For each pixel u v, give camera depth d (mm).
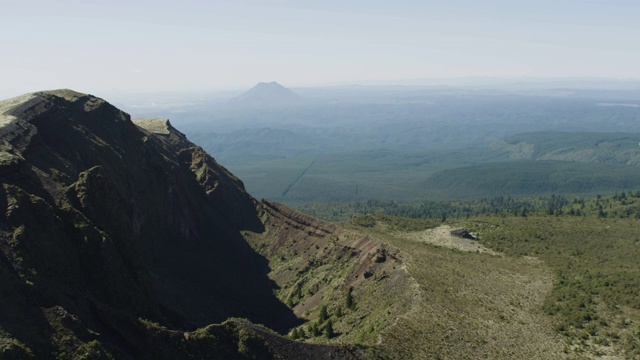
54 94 127688
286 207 170625
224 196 171125
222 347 68875
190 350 65125
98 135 126688
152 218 126562
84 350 53438
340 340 90875
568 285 110188
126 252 87000
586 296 102938
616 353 82750
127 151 134375
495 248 148250
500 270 120875
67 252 72562
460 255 131625
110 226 87500
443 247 142250
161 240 126000
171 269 118188
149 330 62938
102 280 74188
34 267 64312
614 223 163375
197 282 120375
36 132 100625
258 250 156625
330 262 135000
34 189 80062
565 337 88750
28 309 55062
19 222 68438
